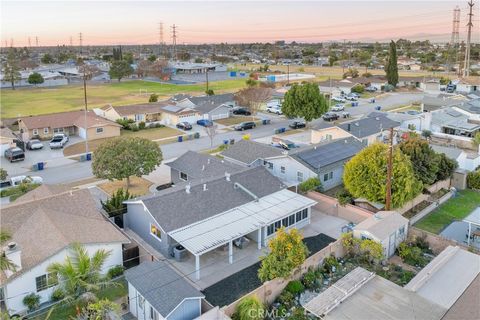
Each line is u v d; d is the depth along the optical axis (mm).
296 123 73500
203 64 198875
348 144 49500
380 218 31453
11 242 24219
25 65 185750
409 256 29688
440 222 36219
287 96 71625
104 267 27906
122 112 76812
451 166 42469
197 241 28375
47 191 35656
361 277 24984
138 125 74812
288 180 42750
